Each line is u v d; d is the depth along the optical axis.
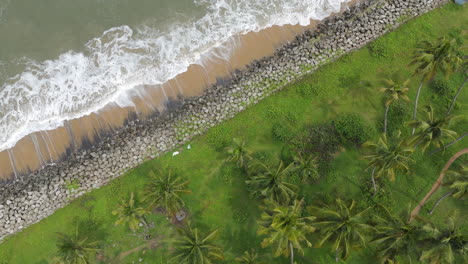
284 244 25.73
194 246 26.80
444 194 34.81
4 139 37.34
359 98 37.66
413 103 37.19
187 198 35.28
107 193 35.59
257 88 37.62
